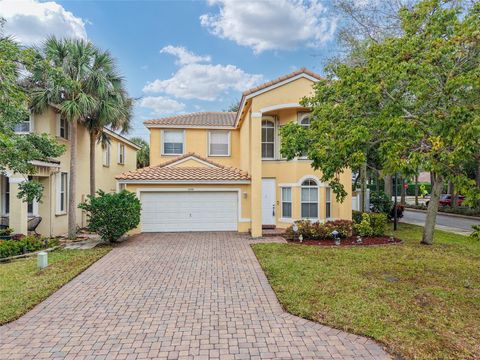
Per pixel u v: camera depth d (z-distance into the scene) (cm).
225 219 1734
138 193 1684
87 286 840
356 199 2336
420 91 698
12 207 1409
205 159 1912
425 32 748
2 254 1158
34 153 1148
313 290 788
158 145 2089
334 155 868
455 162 646
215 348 535
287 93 1602
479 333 573
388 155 693
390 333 572
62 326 612
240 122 1995
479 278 898
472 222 2406
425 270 973
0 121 1027
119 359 503
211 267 1020
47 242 1363
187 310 686
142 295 775
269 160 1797
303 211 1695
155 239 1506
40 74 1359
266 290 809
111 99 1662
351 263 1050
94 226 1373
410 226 2034
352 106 848
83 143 1986
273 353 520
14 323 624
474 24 658
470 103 693
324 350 529
